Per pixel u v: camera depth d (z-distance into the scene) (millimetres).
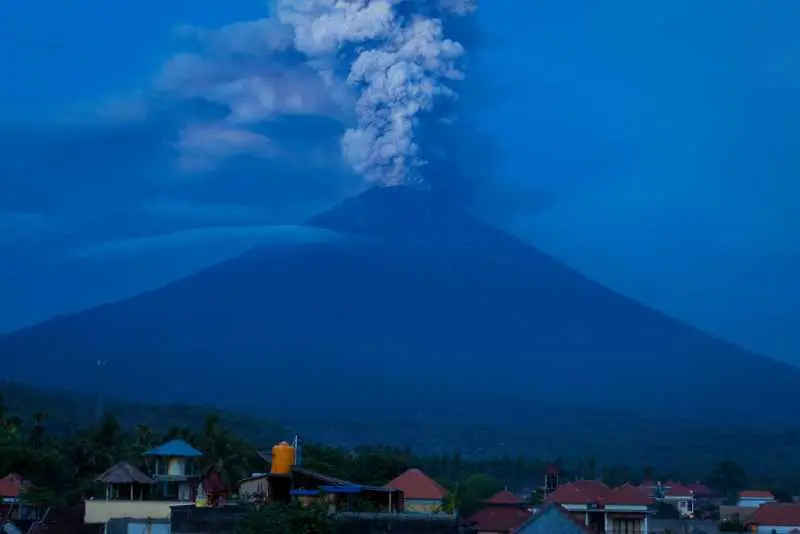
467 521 85312
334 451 111188
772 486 192750
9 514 85250
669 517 127125
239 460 99688
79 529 68750
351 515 61344
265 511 60656
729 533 98375
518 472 175250
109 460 110438
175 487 76188
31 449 108812
